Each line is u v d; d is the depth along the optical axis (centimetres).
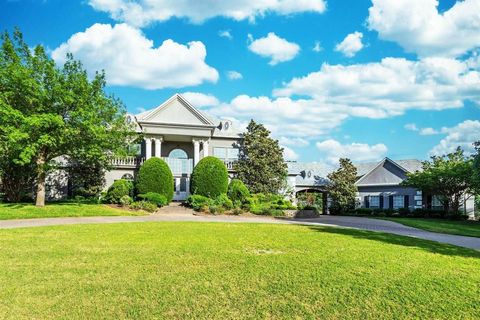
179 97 3528
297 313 635
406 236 1741
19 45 2473
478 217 3659
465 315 645
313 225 2117
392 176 4066
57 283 768
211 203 2858
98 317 604
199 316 615
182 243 1260
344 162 3953
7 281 775
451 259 1113
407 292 749
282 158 3675
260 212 2855
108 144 2653
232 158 3878
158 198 2852
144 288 743
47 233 1446
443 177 3322
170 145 3753
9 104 2367
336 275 855
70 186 3366
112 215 2403
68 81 2495
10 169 2688
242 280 802
